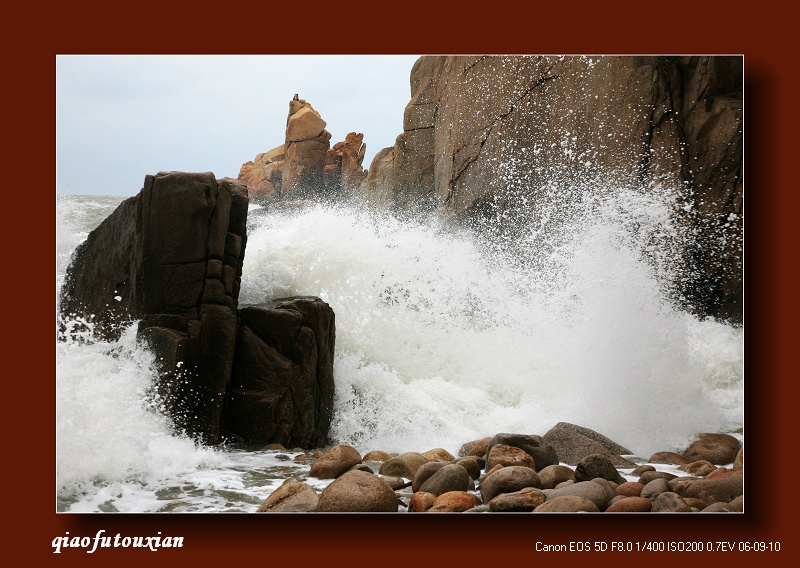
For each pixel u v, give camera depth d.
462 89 14.44
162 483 4.24
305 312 5.72
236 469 4.60
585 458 4.09
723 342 8.44
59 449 4.18
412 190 16.83
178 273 5.36
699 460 4.63
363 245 7.44
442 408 6.20
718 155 10.70
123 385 4.89
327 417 5.90
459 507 3.67
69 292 6.55
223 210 5.48
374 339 7.02
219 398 5.26
